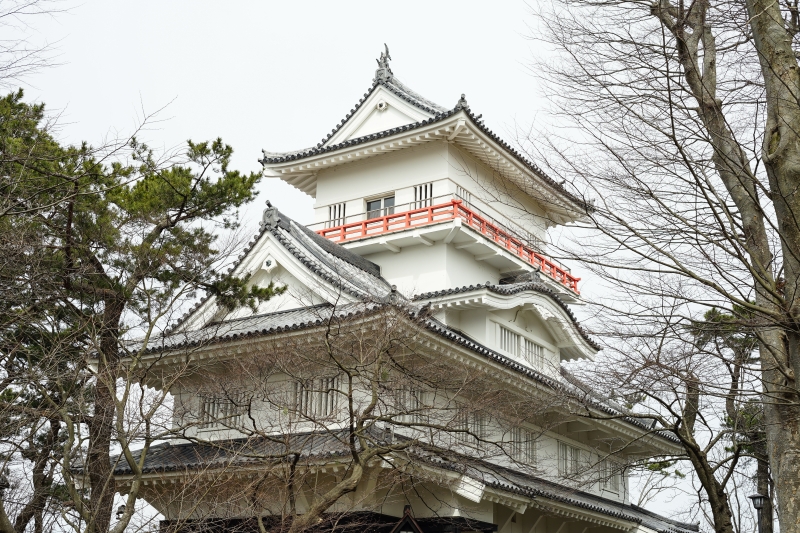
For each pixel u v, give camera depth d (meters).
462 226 30.56
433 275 31.09
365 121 35.94
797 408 12.72
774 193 12.52
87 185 19.16
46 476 18.81
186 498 20.77
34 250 18.12
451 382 21.70
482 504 24.03
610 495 34.22
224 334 23.16
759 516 22.53
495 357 23.23
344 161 34.81
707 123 13.37
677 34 13.76
